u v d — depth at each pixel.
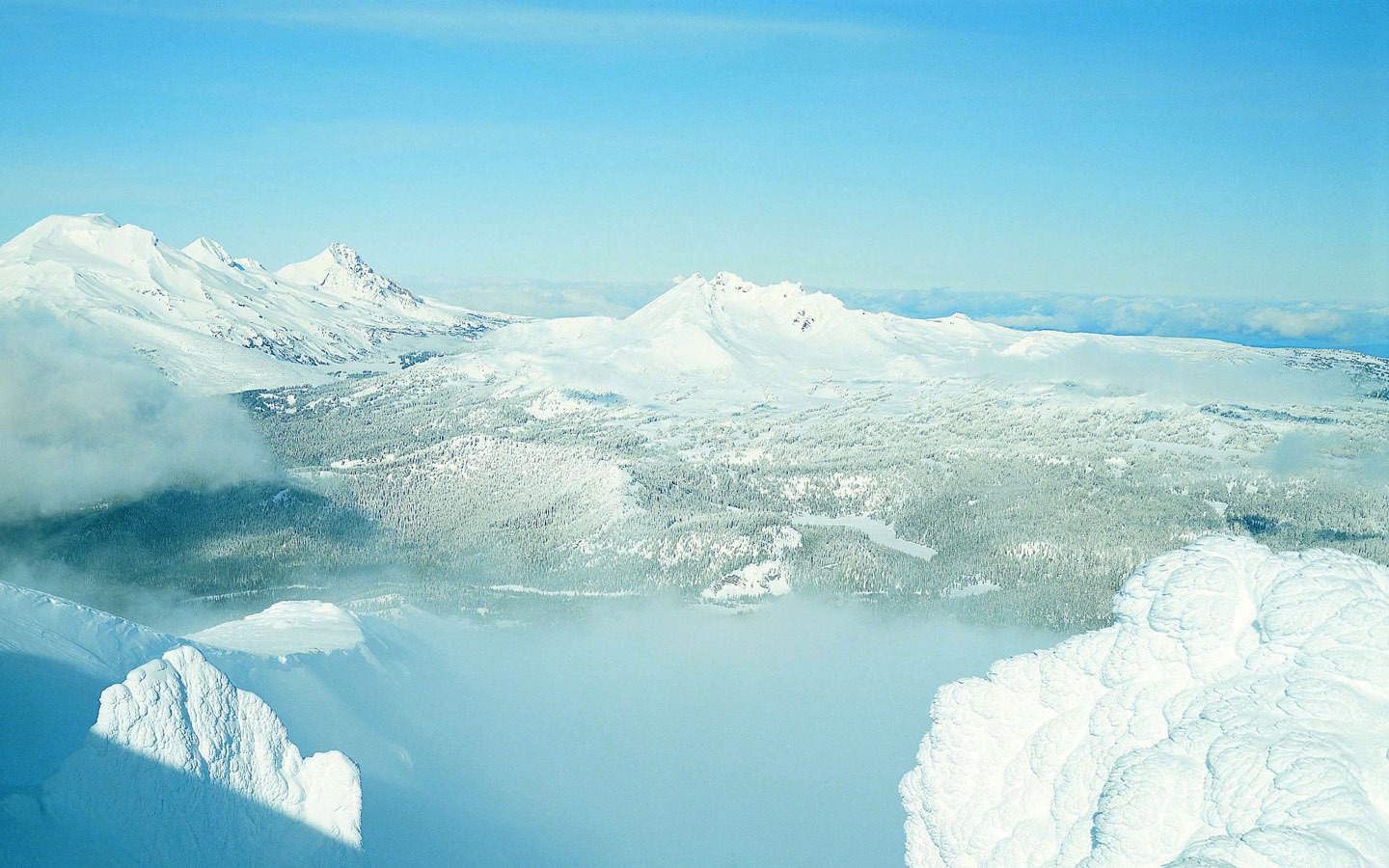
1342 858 27.53
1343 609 35.12
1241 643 36.97
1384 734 31.25
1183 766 33.41
